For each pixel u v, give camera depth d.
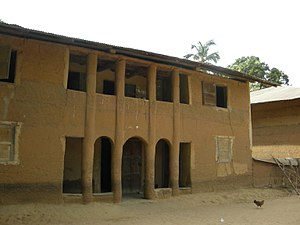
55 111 13.86
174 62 16.64
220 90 20.62
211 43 47.62
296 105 25.19
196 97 18.55
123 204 14.89
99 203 14.36
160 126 16.78
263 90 31.88
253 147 27.91
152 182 16.16
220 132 19.44
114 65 16.50
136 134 15.95
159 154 19.89
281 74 48.53
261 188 20.83
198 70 17.97
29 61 13.53
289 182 22.17
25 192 12.88
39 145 13.36
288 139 25.52
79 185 16.88
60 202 13.52
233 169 19.80
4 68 12.86
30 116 13.29
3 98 12.87
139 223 11.98
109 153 18.23
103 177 17.91
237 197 18.28
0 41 12.96
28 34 12.80
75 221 12.16
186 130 17.78
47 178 13.37
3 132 12.78
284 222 12.42
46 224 11.62
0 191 12.44
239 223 12.22
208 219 12.92
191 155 17.89
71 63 17.02
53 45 14.12
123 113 15.57
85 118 14.53
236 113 20.48
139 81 19.41
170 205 15.45
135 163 19.11
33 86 13.49
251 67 49.16
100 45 14.16
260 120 27.70
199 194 17.70
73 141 17.05
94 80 14.92
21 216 11.84
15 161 12.83
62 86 14.14
